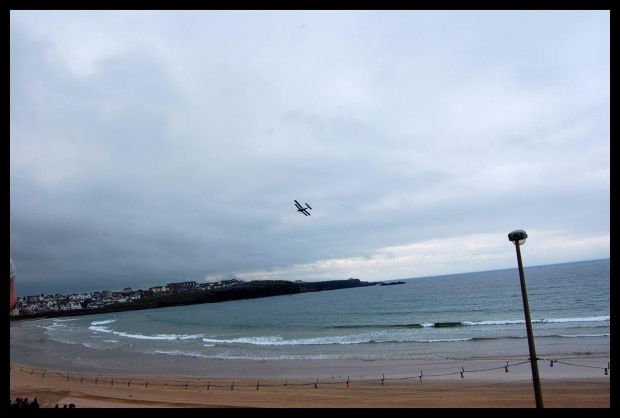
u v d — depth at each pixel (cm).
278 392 2780
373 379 3016
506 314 6519
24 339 7606
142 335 7144
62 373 3906
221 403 2516
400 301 11556
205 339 5959
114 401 2625
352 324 6906
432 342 4319
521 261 1176
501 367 3053
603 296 7519
